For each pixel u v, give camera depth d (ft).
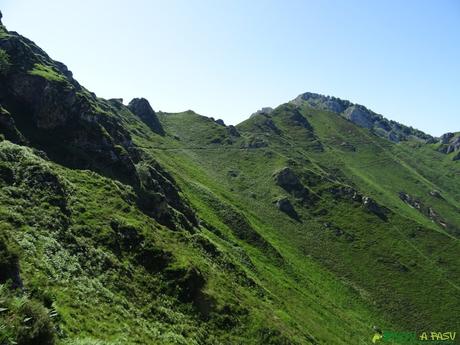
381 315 379.35
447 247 542.16
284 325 195.42
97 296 124.36
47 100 237.86
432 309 403.75
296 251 442.09
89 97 466.29
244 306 181.98
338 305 352.28
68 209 164.35
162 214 230.89
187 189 388.98
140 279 155.63
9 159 171.83
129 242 171.22
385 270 467.52
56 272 120.26
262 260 338.13
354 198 620.08
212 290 177.37
